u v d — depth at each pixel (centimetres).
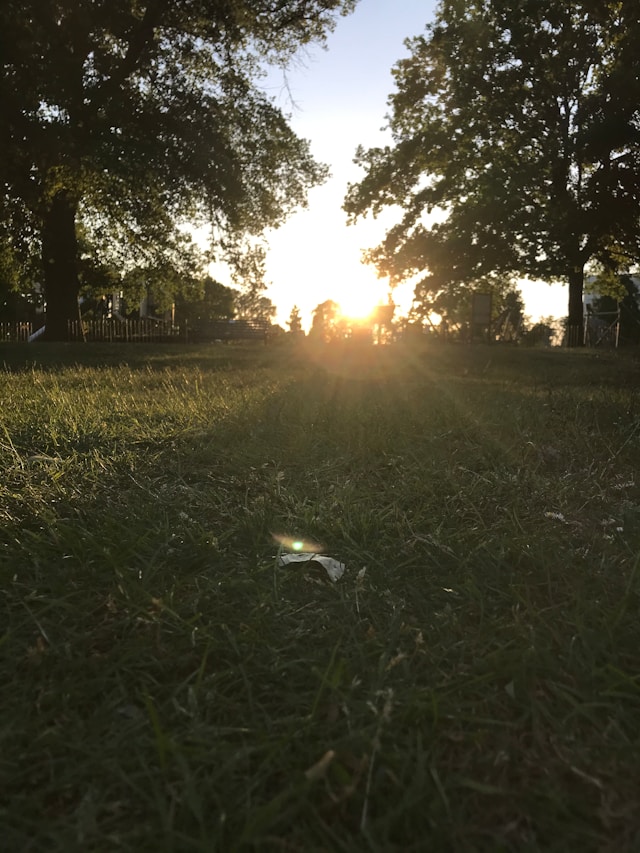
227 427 333
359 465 274
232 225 1730
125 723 107
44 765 99
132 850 83
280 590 155
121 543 171
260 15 1538
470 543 182
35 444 290
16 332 2131
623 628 134
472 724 107
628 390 579
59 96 1260
